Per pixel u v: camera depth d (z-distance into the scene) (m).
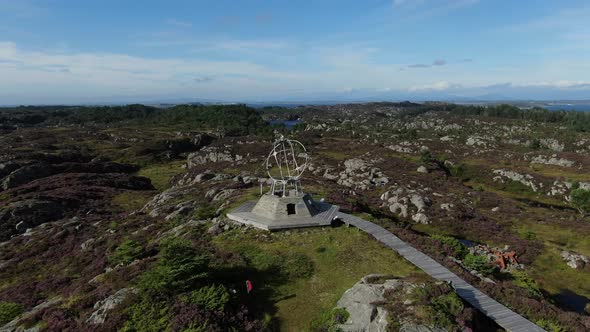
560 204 87.75
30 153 114.94
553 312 26.92
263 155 123.50
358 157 115.12
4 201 72.06
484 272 36.09
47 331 25.47
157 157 143.50
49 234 54.94
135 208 72.25
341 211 47.53
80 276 39.22
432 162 108.25
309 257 34.38
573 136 170.38
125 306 25.81
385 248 35.69
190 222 44.97
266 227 39.75
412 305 24.02
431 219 62.03
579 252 53.25
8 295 36.91
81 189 81.56
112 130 189.88
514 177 102.81
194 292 26.50
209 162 121.19
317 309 27.44
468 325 23.52
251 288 28.75
